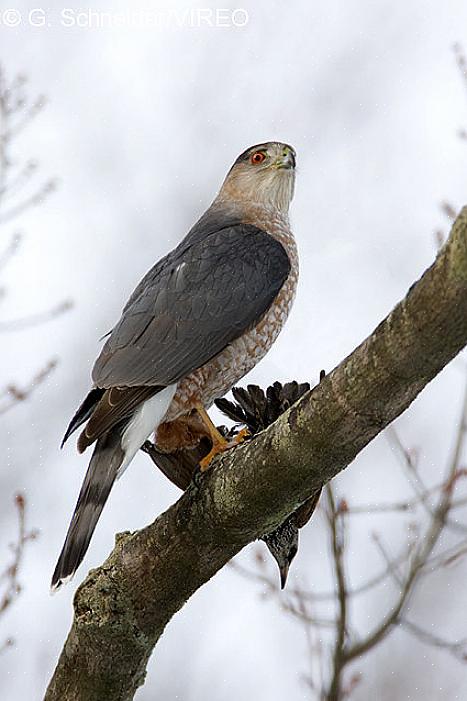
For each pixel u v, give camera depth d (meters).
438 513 10.51
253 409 8.77
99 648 7.52
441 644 10.45
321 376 8.48
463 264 5.35
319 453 6.55
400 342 5.83
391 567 10.46
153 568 7.36
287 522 8.27
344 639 9.98
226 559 7.38
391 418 6.30
